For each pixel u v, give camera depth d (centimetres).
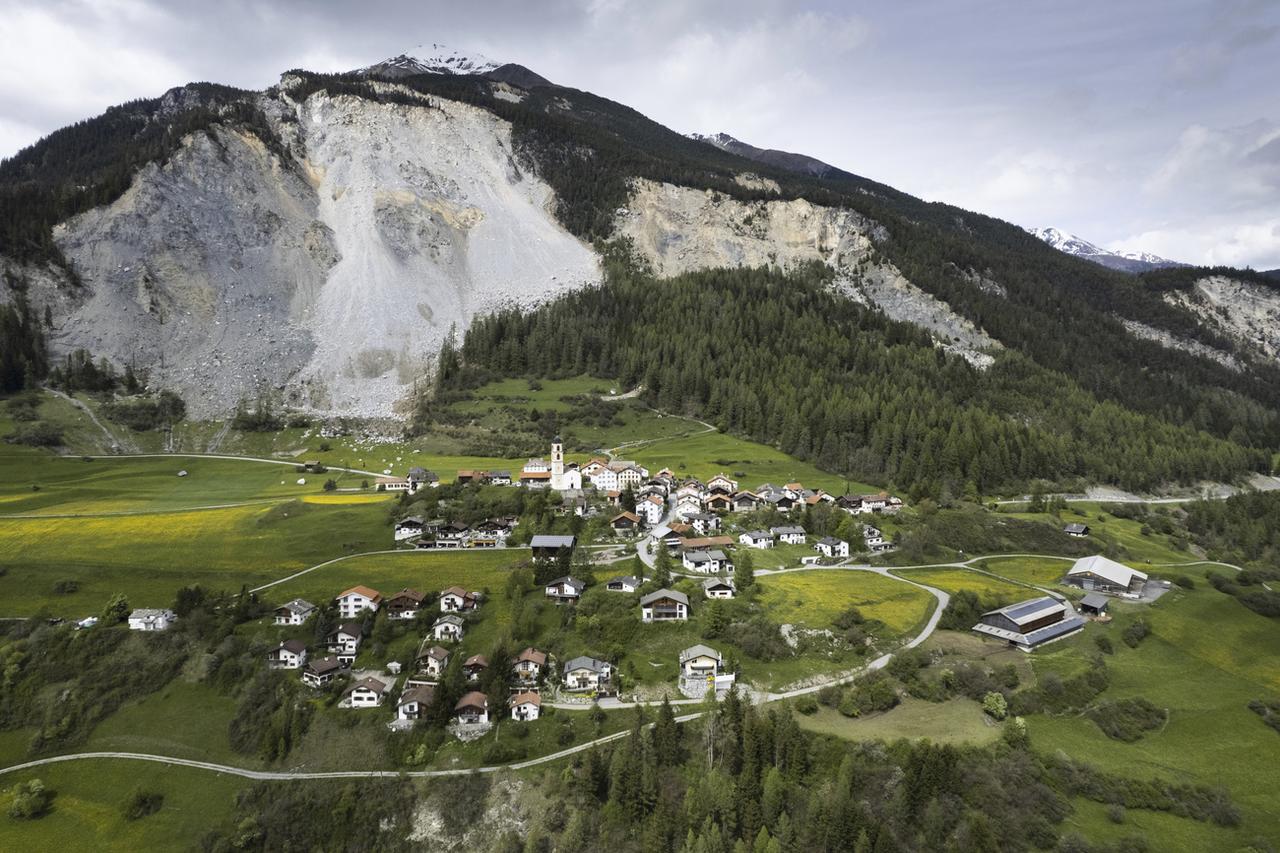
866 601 12912
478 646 11881
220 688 11406
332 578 14025
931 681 10519
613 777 8962
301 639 12219
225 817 9494
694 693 10569
